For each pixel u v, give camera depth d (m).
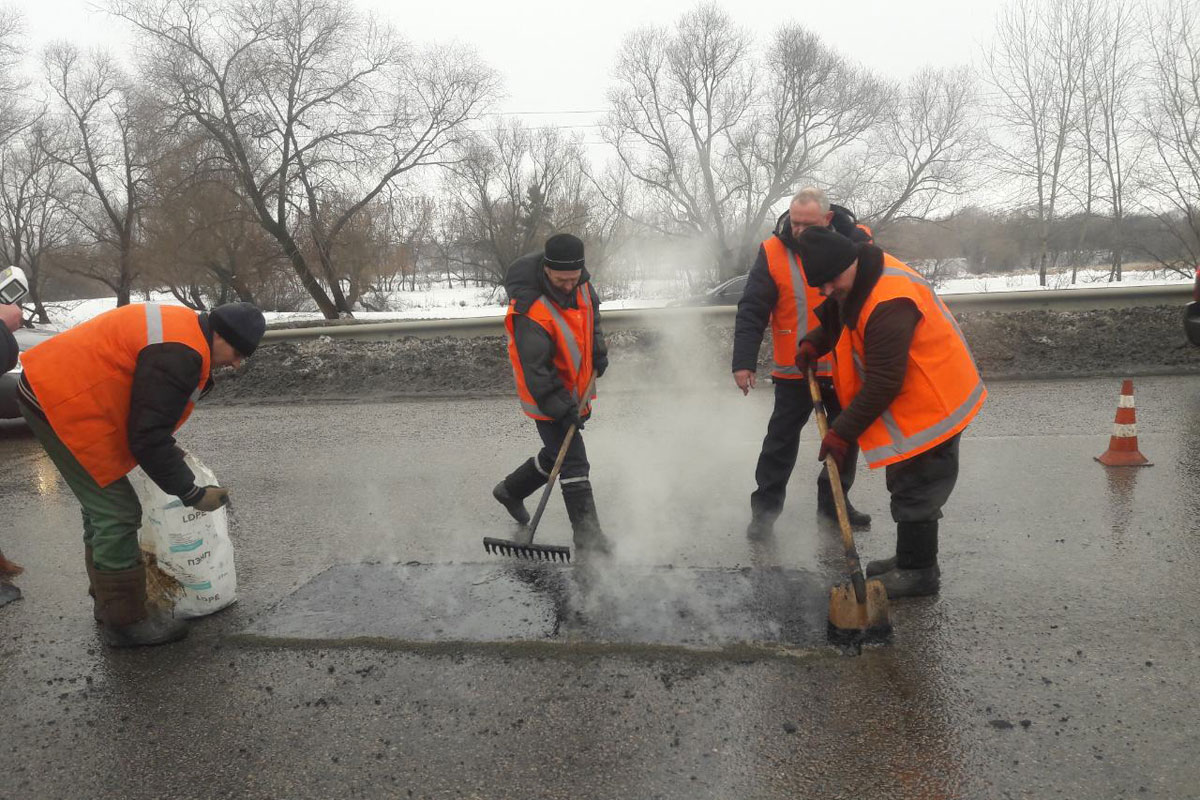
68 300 55.19
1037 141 30.23
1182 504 4.55
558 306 4.06
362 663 3.14
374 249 31.69
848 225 4.14
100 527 3.27
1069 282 30.86
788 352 4.19
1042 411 7.27
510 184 43.22
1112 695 2.71
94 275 42.47
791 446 4.27
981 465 5.54
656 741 2.58
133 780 2.52
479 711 2.79
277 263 30.03
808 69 37.88
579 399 4.21
